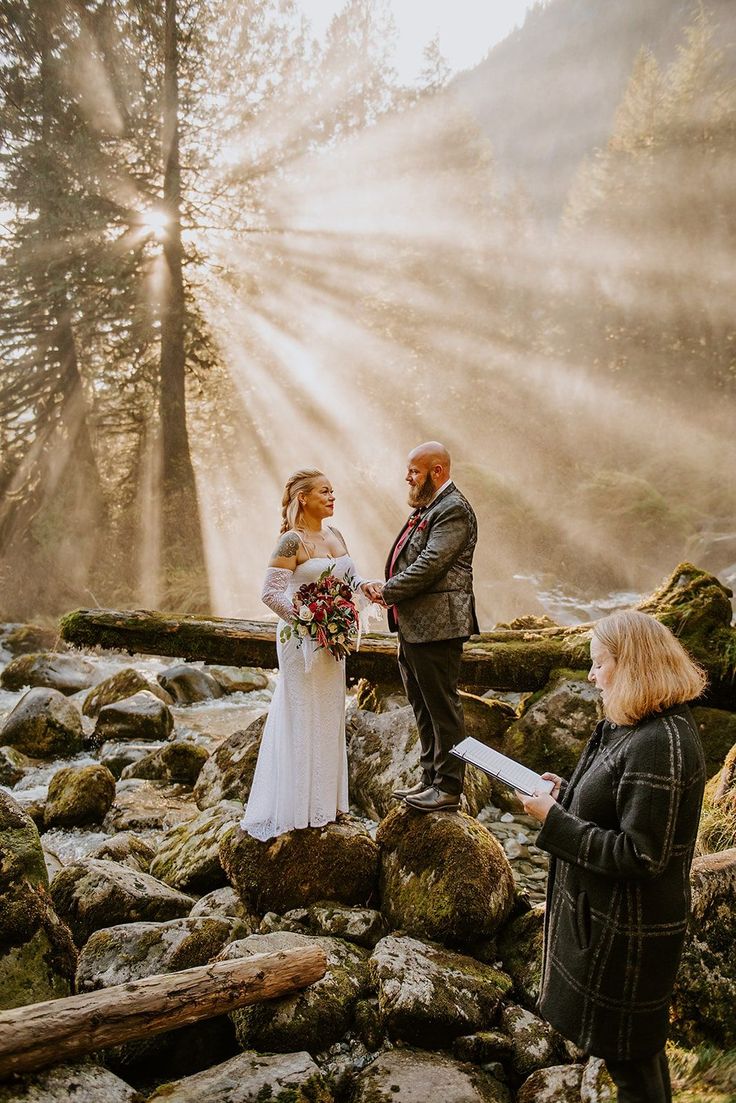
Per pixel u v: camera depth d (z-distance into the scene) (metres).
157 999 2.64
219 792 5.50
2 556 18.72
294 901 3.75
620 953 2.04
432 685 3.77
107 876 3.86
